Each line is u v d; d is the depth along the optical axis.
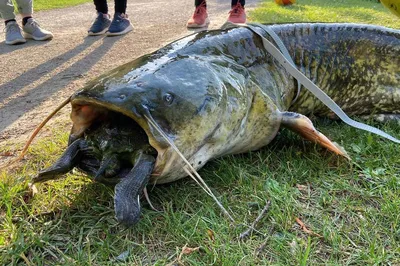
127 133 1.96
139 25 7.72
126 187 1.78
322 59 3.16
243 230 1.88
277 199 2.07
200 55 2.35
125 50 5.66
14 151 2.72
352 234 1.87
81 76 4.52
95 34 6.72
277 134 2.73
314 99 3.10
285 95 2.88
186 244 1.79
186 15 9.10
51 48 5.94
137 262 1.72
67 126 3.10
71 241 1.84
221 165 2.34
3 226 1.93
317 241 1.83
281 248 1.77
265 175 2.30
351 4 12.37
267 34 2.92
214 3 11.30
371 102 3.25
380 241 1.82
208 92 2.08
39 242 1.80
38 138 2.91
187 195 2.12
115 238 1.84
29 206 2.08
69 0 12.58
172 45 2.38
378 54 3.23
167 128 1.91
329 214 2.01
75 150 2.03
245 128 2.36
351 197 2.14
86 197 2.10
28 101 3.79
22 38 6.27
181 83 2.02
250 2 11.40
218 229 1.87
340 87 3.21
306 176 2.32
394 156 2.48
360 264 1.70
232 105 2.21
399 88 3.22
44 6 11.18
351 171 2.35
